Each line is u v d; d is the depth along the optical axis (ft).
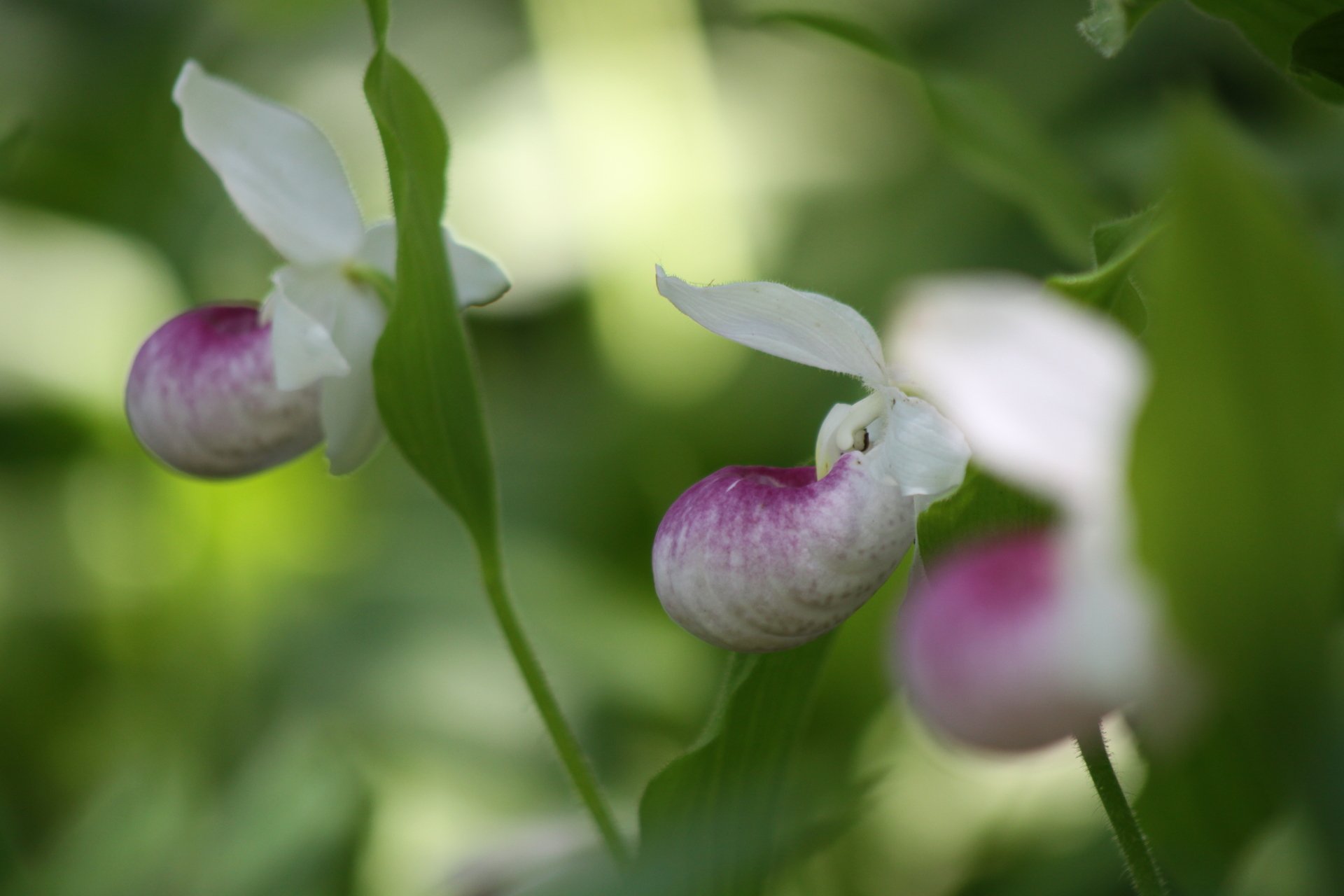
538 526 3.63
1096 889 2.29
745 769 1.99
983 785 2.52
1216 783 1.83
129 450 3.38
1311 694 1.70
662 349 3.71
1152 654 1.72
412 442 2.06
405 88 2.03
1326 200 2.82
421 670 3.05
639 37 3.85
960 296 1.77
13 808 3.03
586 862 2.08
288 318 2.14
